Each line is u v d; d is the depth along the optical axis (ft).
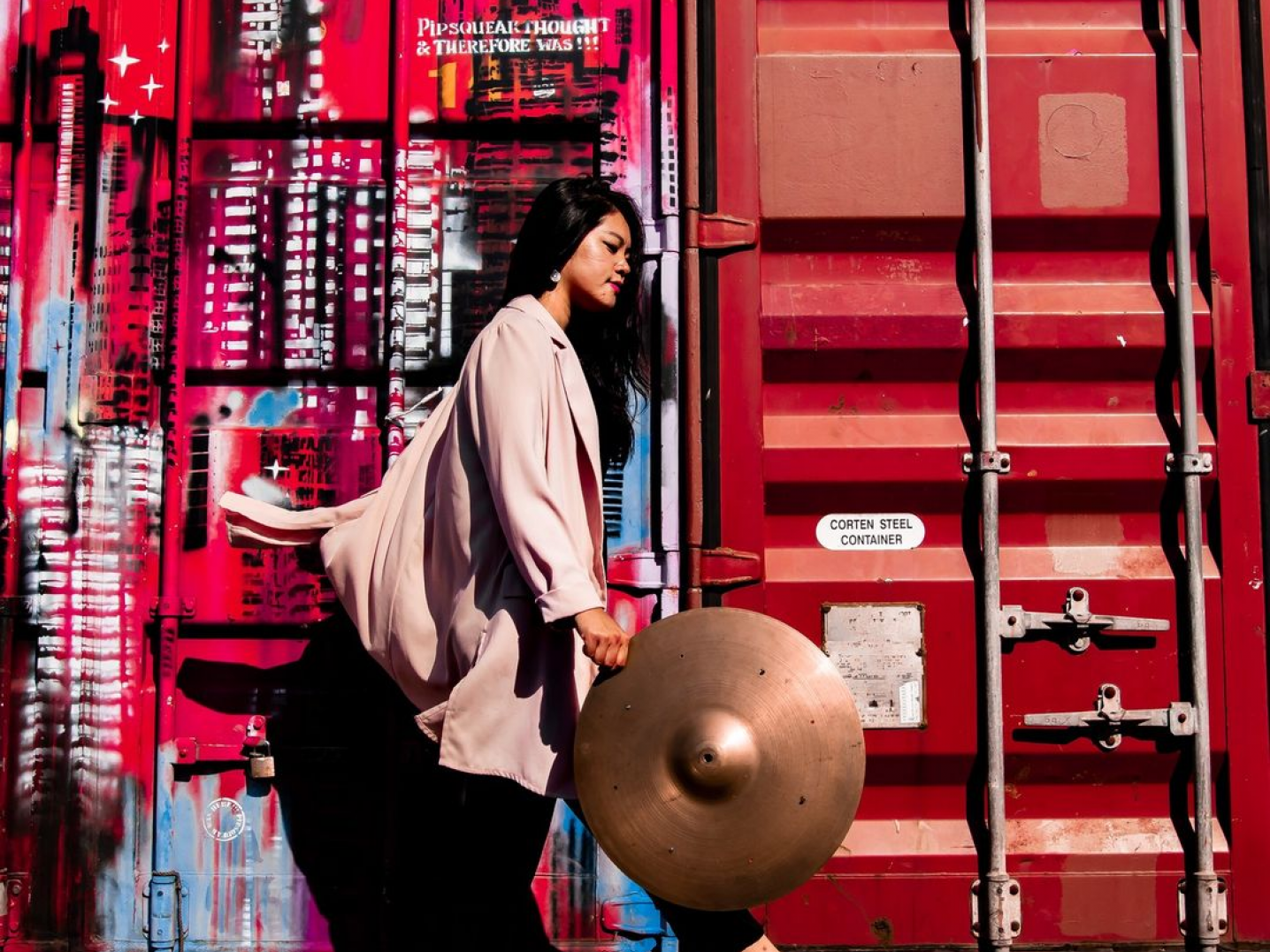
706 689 7.13
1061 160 9.55
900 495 9.34
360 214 9.53
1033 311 9.40
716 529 9.23
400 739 9.05
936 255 9.55
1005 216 9.50
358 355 9.43
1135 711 9.05
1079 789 9.18
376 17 9.68
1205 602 9.24
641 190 9.45
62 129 9.56
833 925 8.96
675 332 9.34
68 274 9.46
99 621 9.21
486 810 7.50
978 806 9.10
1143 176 9.55
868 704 9.13
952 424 9.38
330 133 9.62
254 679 9.21
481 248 9.49
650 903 9.04
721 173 9.50
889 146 9.53
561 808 9.15
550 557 6.88
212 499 9.32
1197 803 8.90
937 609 9.21
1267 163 9.59
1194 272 9.60
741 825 7.05
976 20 9.45
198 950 9.02
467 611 7.37
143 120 9.58
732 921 7.30
